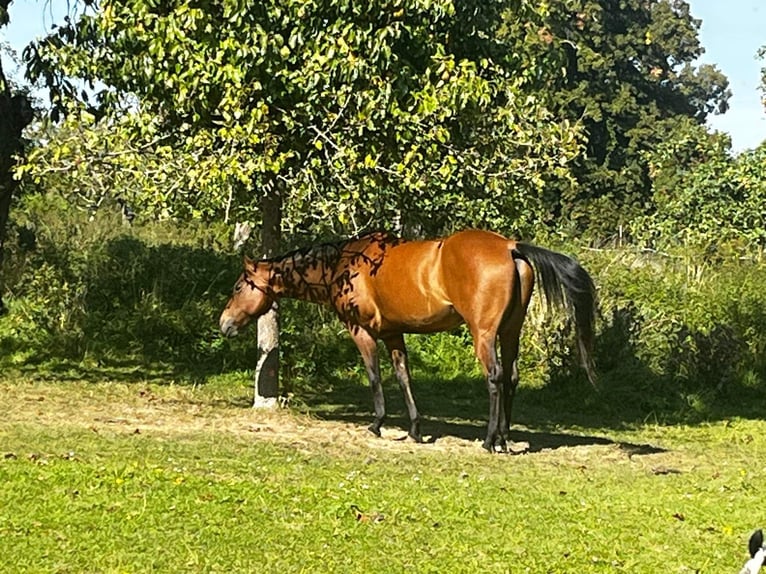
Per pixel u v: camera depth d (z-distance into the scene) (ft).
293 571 21.76
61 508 25.09
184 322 59.26
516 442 40.63
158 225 73.46
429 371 58.95
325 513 26.21
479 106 38.83
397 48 39.34
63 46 41.24
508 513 27.55
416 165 38.63
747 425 48.01
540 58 43.01
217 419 41.60
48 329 58.08
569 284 35.70
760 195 87.30
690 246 76.79
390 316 38.45
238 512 25.80
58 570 21.03
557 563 23.25
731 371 55.36
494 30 42.78
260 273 40.68
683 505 29.48
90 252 66.39
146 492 27.02
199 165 37.96
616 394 52.31
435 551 23.70
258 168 37.65
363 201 41.83
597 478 33.65
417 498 28.66
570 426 46.55
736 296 61.72
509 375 37.63
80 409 42.52
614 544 25.08
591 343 35.91
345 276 39.17
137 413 42.24
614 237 91.71
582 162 120.26
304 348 56.24
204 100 38.42
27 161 43.68
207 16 37.55
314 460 34.17
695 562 23.86
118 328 59.36
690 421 49.24
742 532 26.76
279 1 37.78
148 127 39.45
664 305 61.52
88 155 39.63
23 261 63.62
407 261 37.60
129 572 21.12
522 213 44.19
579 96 122.21
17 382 48.80
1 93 46.03
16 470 28.45
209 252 66.90
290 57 38.06
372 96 37.55
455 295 36.45
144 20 38.09
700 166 91.91
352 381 56.29
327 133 39.01
